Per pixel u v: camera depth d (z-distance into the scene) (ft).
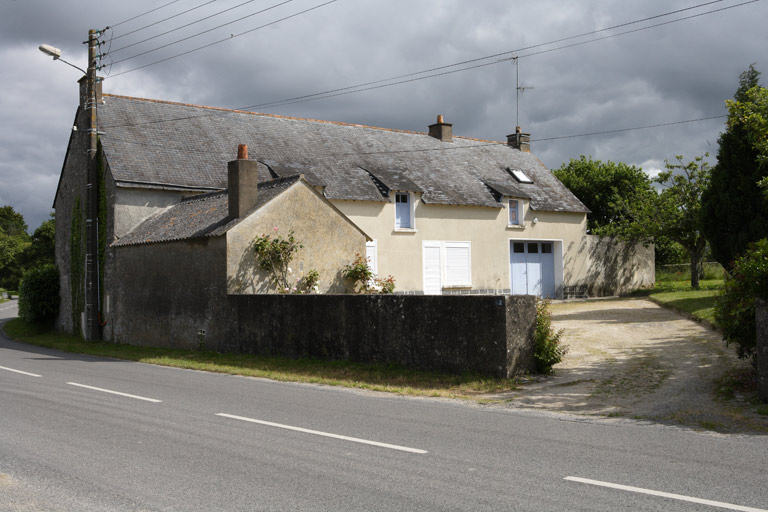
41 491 17.87
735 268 32.30
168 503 16.84
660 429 25.38
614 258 109.19
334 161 88.99
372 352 44.11
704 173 95.35
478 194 95.04
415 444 23.04
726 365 37.78
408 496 17.20
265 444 23.08
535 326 39.06
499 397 33.32
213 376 43.60
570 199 106.01
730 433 24.47
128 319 68.13
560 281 102.78
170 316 61.36
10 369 47.85
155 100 86.53
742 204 60.13
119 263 70.18
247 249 55.31
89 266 72.84
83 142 81.51
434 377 38.91
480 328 38.40
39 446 22.90
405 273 86.58
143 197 72.90
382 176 87.30
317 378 40.63
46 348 70.33
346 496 17.26
